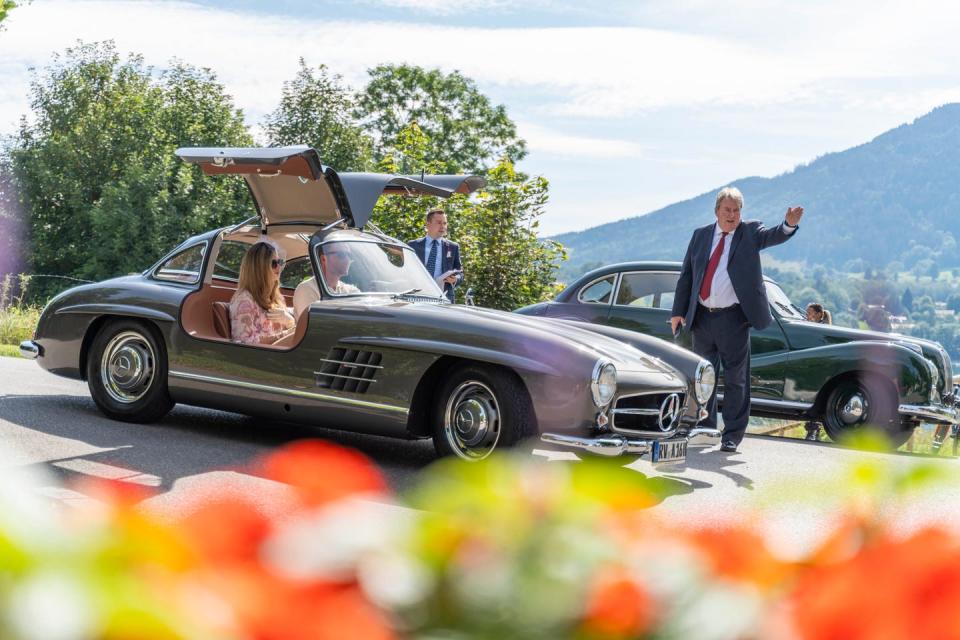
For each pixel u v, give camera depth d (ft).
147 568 1.53
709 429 22.18
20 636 1.31
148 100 161.17
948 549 1.85
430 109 148.46
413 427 20.65
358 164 141.28
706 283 27.12
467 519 1.99
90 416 24.26
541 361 19.39
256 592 1.61
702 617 1.84
